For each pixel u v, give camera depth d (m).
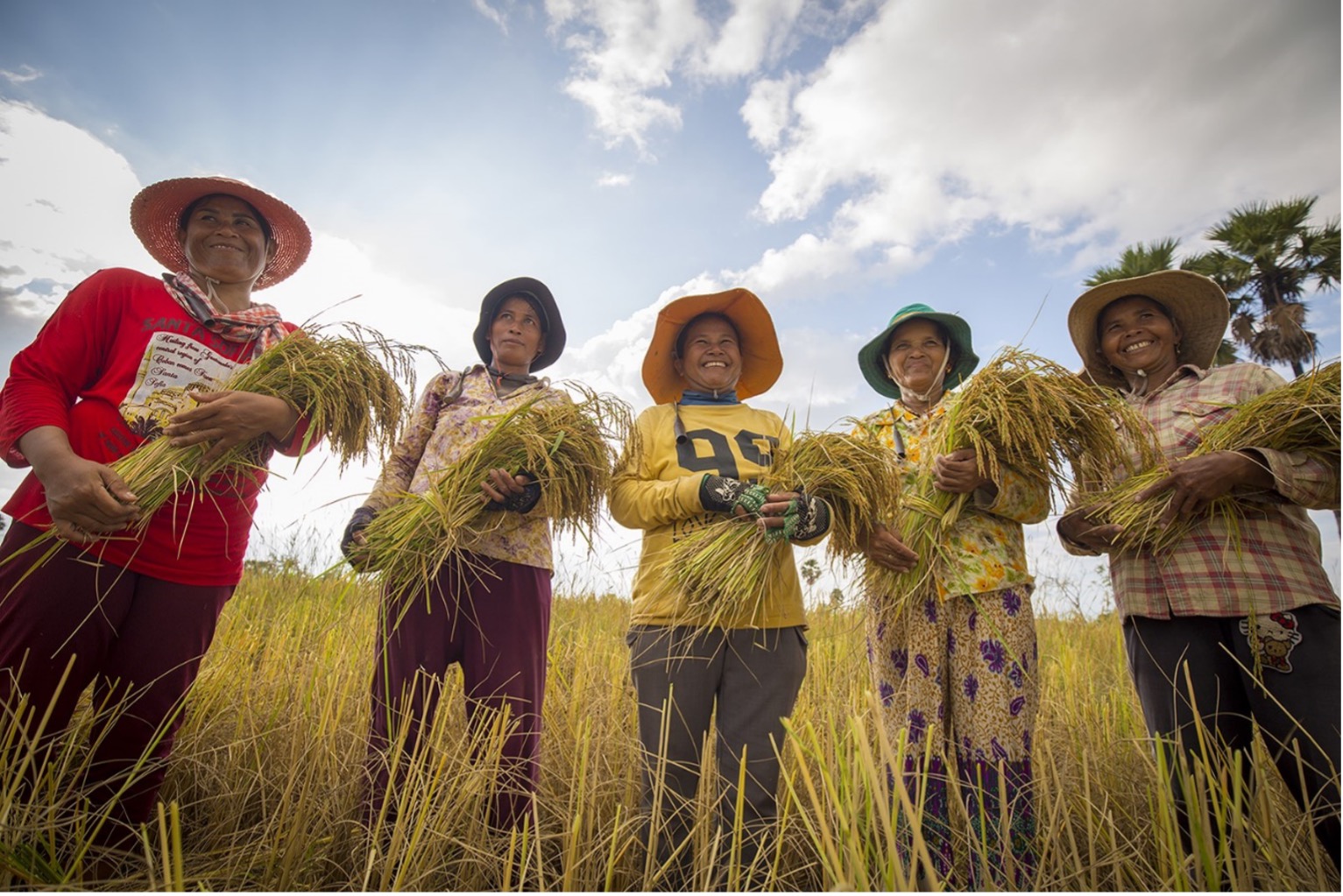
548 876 2.33
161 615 2.39
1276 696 2.39
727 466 2.84
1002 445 2.72
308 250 3.15
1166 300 3.11
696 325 3.25
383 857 2.25
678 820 2.38
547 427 2.80
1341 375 2.42
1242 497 2.56
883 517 2.85
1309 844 2.21
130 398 2.41
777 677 2.57
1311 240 12.12
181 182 2.75
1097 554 2.92
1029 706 2.55
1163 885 2.03
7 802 1.90
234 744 2.65
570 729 3.12
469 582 2.69
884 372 3.62
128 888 2.01
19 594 2.20
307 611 3.99
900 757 2.39
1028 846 2.36
